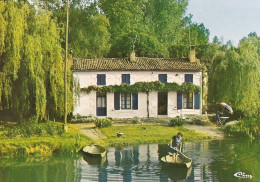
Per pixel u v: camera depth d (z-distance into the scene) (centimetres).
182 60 4878
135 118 4409
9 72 3161
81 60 4644
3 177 2477
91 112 4481
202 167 2695
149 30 6731
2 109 3312
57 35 3581
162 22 6981
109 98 4519
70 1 5738
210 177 2462
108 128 3991
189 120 4444
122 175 2498
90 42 5616
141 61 4741
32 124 3331
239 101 4372
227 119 4406
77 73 4447
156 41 5956
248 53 4481
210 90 4853
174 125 4200
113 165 2748
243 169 2653
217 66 4634
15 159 2884
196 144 3456
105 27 5812
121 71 4534
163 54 5856
